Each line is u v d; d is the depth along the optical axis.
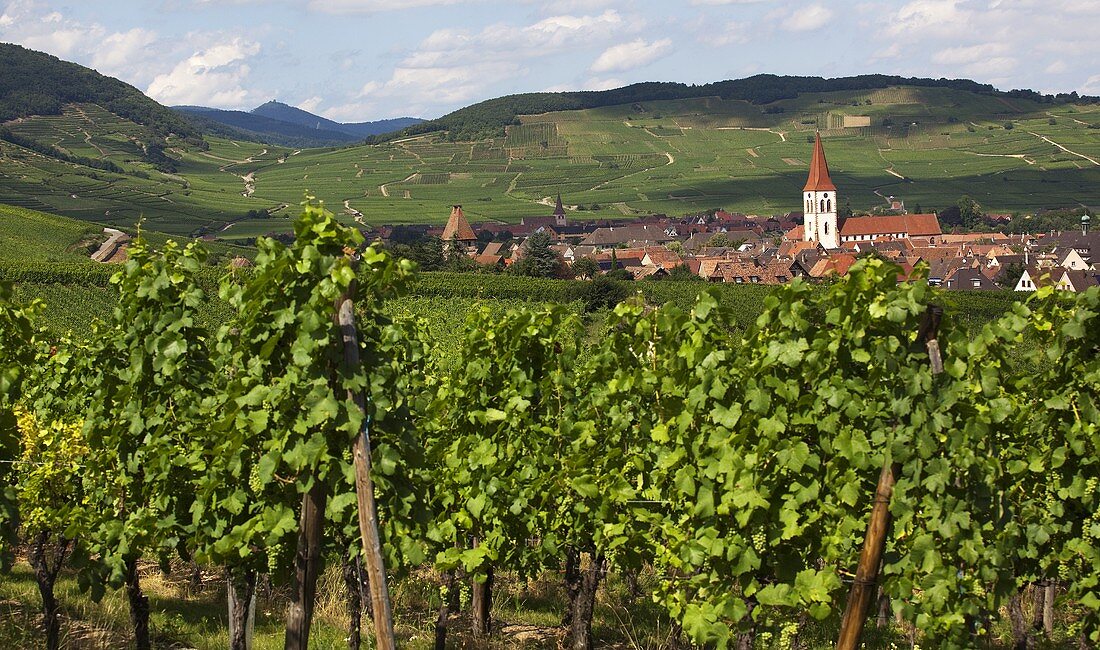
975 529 7.93
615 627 13.05
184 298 9.94
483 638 12.09
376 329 8.12
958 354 7.93
